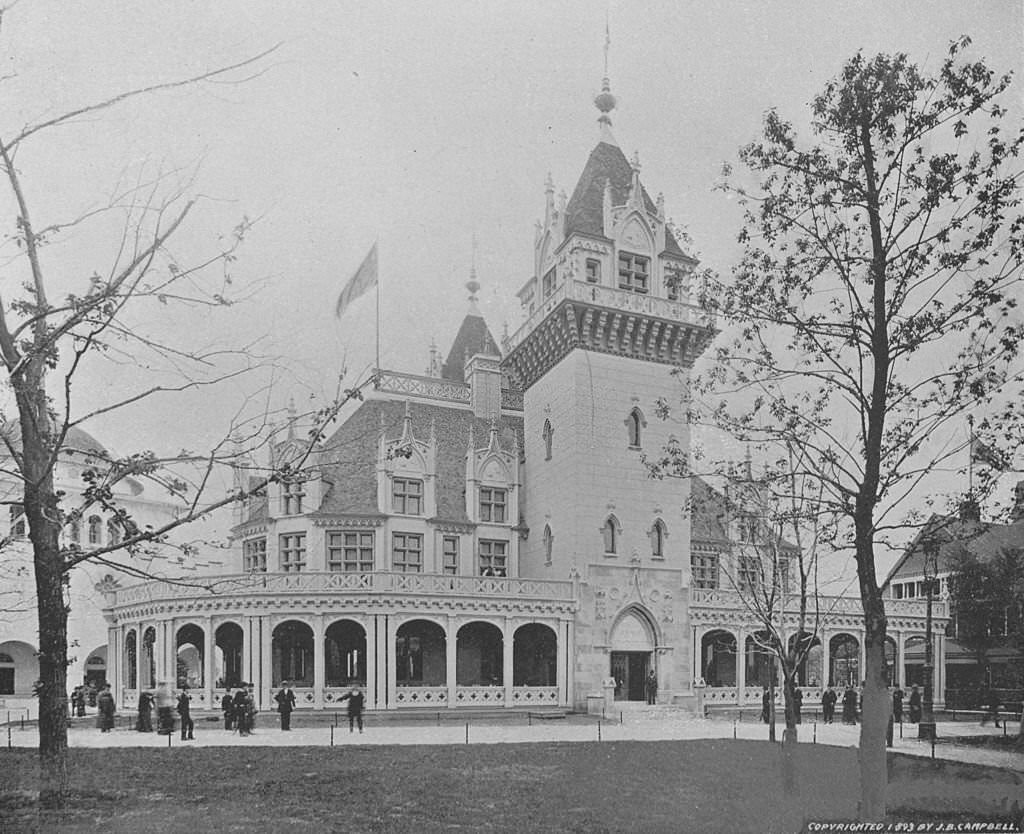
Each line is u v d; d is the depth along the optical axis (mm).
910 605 52000
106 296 15055
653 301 46562
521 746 27609
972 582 37344
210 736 30891
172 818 17031
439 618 40531
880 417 16406
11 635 47438
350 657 45594
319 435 16609
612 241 47062
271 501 45781
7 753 25359
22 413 15375
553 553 46219
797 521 21281
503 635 42406
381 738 30109
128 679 45219
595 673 42688
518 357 51469
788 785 19516
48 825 15953
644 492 45500
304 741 29203
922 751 27938
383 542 45125
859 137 17328
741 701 46219
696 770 22750
